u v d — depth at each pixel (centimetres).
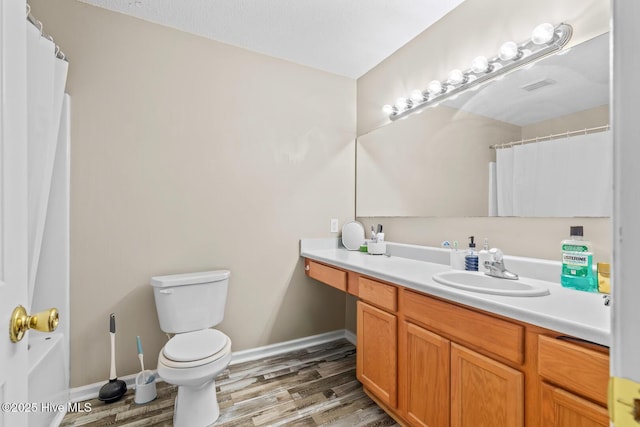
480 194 163
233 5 172
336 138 251
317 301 243
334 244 248
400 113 215
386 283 150
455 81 170
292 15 181
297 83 234
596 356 76
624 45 31
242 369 199
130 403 163
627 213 30
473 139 166
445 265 172
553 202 133
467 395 109
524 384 93
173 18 183
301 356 220
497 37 156
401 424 145
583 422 79
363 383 165
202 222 199
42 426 132
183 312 174
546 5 136
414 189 205
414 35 201
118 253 176
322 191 244
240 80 212
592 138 122
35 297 154
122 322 177
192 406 143
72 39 165
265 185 221
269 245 223
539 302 99
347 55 225
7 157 57
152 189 185
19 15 61
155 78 186
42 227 130
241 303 213
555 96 133
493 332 100
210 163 202
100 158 171
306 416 152
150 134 184
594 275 114
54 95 139
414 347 133
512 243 149
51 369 141
